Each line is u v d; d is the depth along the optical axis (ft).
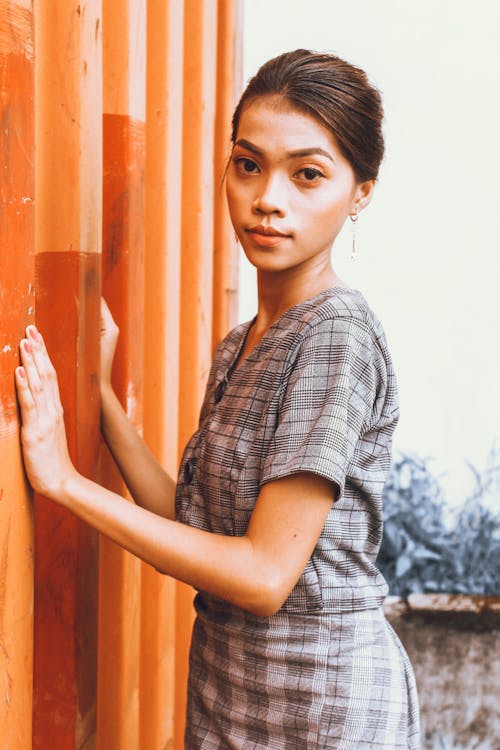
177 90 7.53
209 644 4.71
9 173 3.75
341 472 3.98
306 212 4.33
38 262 5.03
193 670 4.88
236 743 4.51
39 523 5.31
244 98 4.46
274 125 4.26
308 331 4.25
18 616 4.01
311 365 4.17
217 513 4.44
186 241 8.07
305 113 4.25
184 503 4.73
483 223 9.98
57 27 4.95
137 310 6.32
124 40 6.02
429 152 9.93
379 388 4.38
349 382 4.12
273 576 3.97
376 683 4.40
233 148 4.46
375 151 4.51
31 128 3.93
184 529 4.13
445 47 9.81
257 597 3.98
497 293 10.04
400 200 9.98
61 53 4.95
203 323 8.27
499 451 10.15
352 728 4.30
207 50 8.02
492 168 9.93
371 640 4.45
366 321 4.33
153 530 4.10
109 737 6.74
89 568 5.44
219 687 4.66
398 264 10.03
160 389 7.54
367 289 10.07
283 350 4.29
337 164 4.35
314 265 4.55
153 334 7.48
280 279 4.61
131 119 6.10
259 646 4.42
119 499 4.17
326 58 4.35
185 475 4.75
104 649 6.70
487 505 10.18
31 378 4.00
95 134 5.16
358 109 4.35
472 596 10.21
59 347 5.00
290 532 4.00
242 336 5.07
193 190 8.02
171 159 7.50
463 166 9.94
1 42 3.66
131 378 6.28
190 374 8.20
